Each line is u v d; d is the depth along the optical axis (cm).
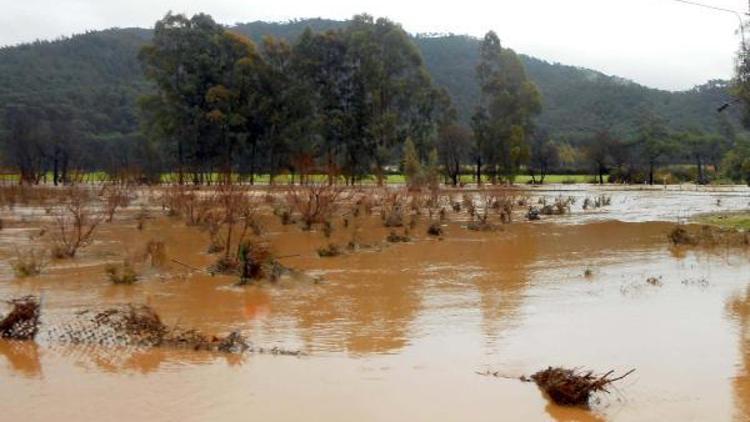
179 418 553
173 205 2708
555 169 9481
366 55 5572
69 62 11106
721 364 715
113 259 1451
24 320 798
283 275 1216
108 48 12100
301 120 5638
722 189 5666
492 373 684
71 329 830
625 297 1066
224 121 5362
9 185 4144
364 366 704
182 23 5588
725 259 1501
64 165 5988
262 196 3309
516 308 984
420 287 1153
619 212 3102
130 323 802
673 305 1004
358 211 2806
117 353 738
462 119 10306
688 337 821
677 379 667
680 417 571
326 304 1007
